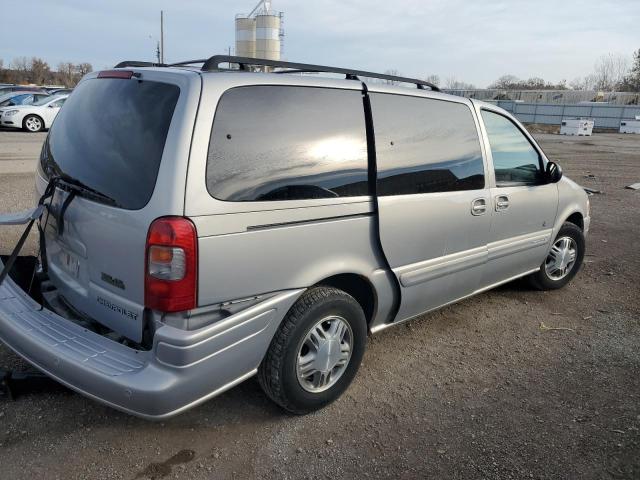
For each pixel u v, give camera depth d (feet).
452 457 9.00
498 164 13.39
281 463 8.68
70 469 8.30
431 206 11.25
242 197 8.19
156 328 7.93
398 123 10.73
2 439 8.84
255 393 10.53
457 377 11.57
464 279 12.71
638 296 16.90
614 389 11.29
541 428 9.86
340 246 9.65
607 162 57.72
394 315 11.27
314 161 9.18
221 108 8.12
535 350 13.00
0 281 9.41
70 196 9.06
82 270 9.16
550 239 15.71
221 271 8.04
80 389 7.99
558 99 208.85
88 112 9.42
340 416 9.97
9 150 43.52
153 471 8.36
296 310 9.14
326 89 9.59
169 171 7.66
